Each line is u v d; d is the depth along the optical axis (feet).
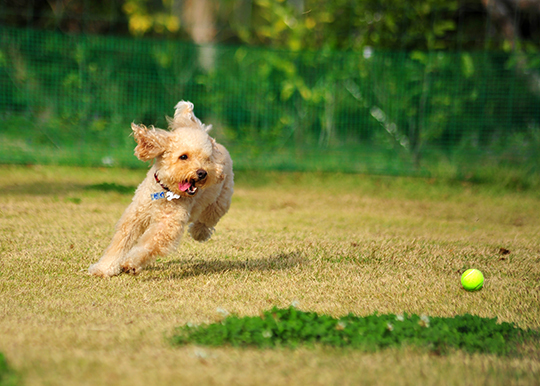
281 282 21.31
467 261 25.62
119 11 65.51
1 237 26.25
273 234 29.89
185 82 55.98
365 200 42.63
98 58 54.60
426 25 55.88
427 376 12.49
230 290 19.98
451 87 51.57
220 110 55.77
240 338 14.42
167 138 21.11
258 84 55.26
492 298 20.17
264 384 11.70
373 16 55.93
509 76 50.42
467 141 51.70
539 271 24.35
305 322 15.49
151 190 21.42
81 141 54.03
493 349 14.47
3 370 11.68
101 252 24.56
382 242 28.71
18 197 36.78
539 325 17.29
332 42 56.80
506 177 48.55
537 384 12.28
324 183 48.21
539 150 49.78
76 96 54.49
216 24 71.31
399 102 53.01
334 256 25.67
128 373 11.91
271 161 53.16
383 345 14.42
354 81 54.03
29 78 54.03
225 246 26.94
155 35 65.00
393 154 53.42
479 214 38.58
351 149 54.29
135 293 19.22
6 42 53.47
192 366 12.52
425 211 39.22
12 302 17.88
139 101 55.57
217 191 23.95
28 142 53.31
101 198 38.09
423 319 15.92
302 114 55.11
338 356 13.57
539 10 59.47
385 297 19.89
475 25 60.75
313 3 57.36
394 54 52.54
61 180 44.19
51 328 15.23
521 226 35.01
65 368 12.03
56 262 22.75
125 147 53.62
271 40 61.87
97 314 16.76
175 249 21.33
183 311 17.31
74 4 64.49
